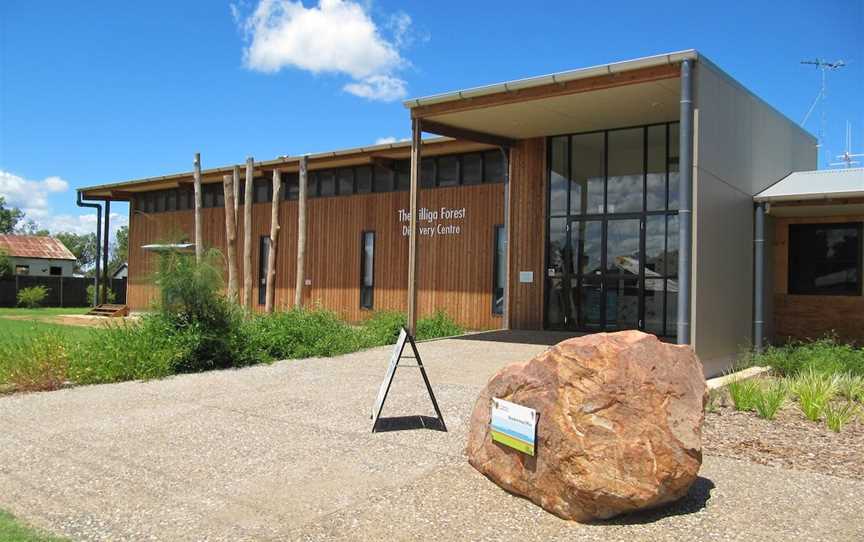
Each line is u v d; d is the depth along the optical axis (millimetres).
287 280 22469
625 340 4637
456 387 9125
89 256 92562
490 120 14750
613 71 11258
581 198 15969
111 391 8867
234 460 5781
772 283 14914
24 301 35344
